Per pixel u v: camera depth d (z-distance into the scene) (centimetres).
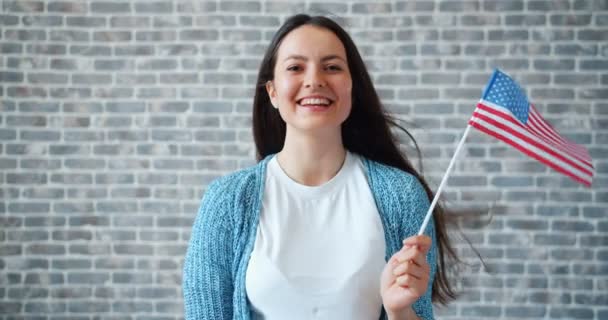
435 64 358
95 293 361
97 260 362
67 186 361
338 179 165
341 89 160
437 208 193
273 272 154
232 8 359
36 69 359
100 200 361
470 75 357
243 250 160
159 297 362
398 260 151
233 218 162
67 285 361
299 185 164
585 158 175
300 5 359
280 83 162
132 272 362
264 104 186
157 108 361
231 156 361
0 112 359
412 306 163
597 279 357
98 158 361
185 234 361
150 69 360
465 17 357
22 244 361
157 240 362
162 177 361
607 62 355
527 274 359
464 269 359
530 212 358
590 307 357
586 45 355
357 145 184
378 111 182
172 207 361
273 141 191
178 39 359
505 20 356
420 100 359
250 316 159
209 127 360
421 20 357
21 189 360
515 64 357
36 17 358
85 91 360
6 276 360
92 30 359
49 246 361
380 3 358
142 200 362
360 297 156
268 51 171
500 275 359
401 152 190
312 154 165
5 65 358
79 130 360
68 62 359
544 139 172
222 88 360
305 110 159
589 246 357
